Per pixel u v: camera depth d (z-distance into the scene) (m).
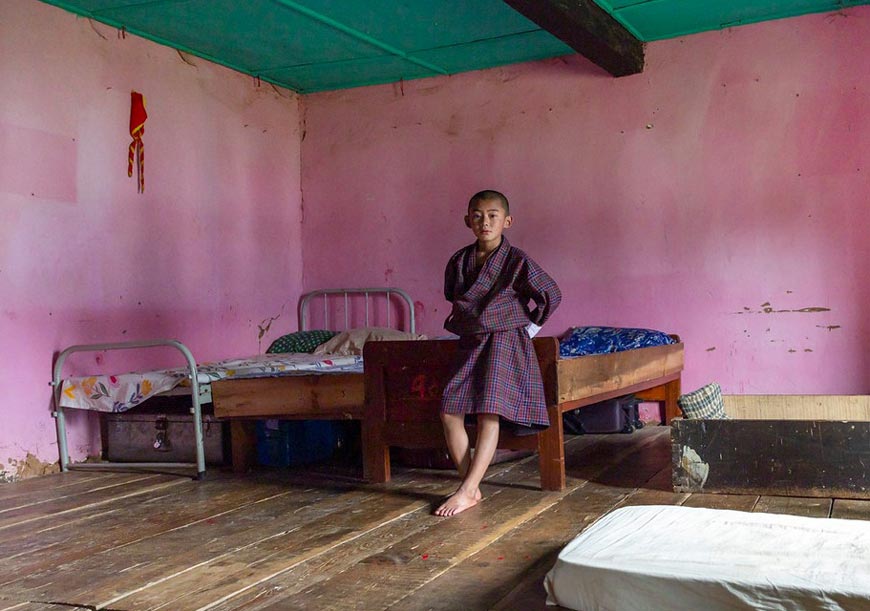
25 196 4.25
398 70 5.81
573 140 5.50
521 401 3.24
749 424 3.21
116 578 2.43
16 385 4.18
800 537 1.99
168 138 5.18
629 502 3.18
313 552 2.61
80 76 4.59
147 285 5.01
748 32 5.01
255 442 4.19
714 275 5.14
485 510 3.11
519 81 5.65
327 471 4.04
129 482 3.92
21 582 2.43
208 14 4.62
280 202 6.17
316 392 3.87
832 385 4.86
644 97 5.29
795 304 4.94
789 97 4.92
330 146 6.25
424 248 5.99
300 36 5.04
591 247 5.46
